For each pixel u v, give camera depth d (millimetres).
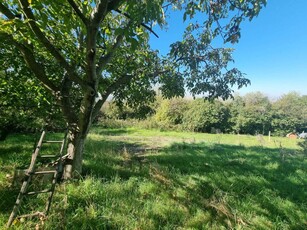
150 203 4664
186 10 3189
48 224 3527
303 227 4383
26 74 6191
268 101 40688
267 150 13109
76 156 5422
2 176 5125
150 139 16375
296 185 6594
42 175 4988
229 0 3209
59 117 7195
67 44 4941
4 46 5582
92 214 3975
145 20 2373
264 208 5012
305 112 37750
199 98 30234
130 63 6723
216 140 18734
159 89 7148
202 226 4113
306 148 13305
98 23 3408
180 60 5316
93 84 4566
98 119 24844
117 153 9172
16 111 7629
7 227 3365
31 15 3309
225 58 5348
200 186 5785
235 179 6562
